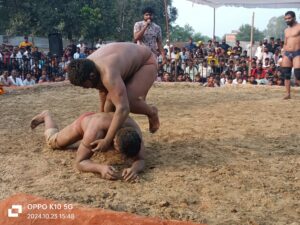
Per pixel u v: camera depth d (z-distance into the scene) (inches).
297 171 179.9
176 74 567.2
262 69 568.1
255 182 166.7
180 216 137.4
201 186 161.9
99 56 171.3
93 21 1231.5
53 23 1200.8
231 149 207.0
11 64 607.2
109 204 144.6
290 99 361.7
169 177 170.2
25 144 213.6
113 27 1339.8
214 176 171.8
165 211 140.5
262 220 136.3
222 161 189.5
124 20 1541.6
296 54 351.9
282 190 159.8
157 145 212.4
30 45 740.7
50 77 616.4
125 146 163.6
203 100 358.9
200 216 137.9
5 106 323.3
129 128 168.1
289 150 208.2
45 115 216.5
